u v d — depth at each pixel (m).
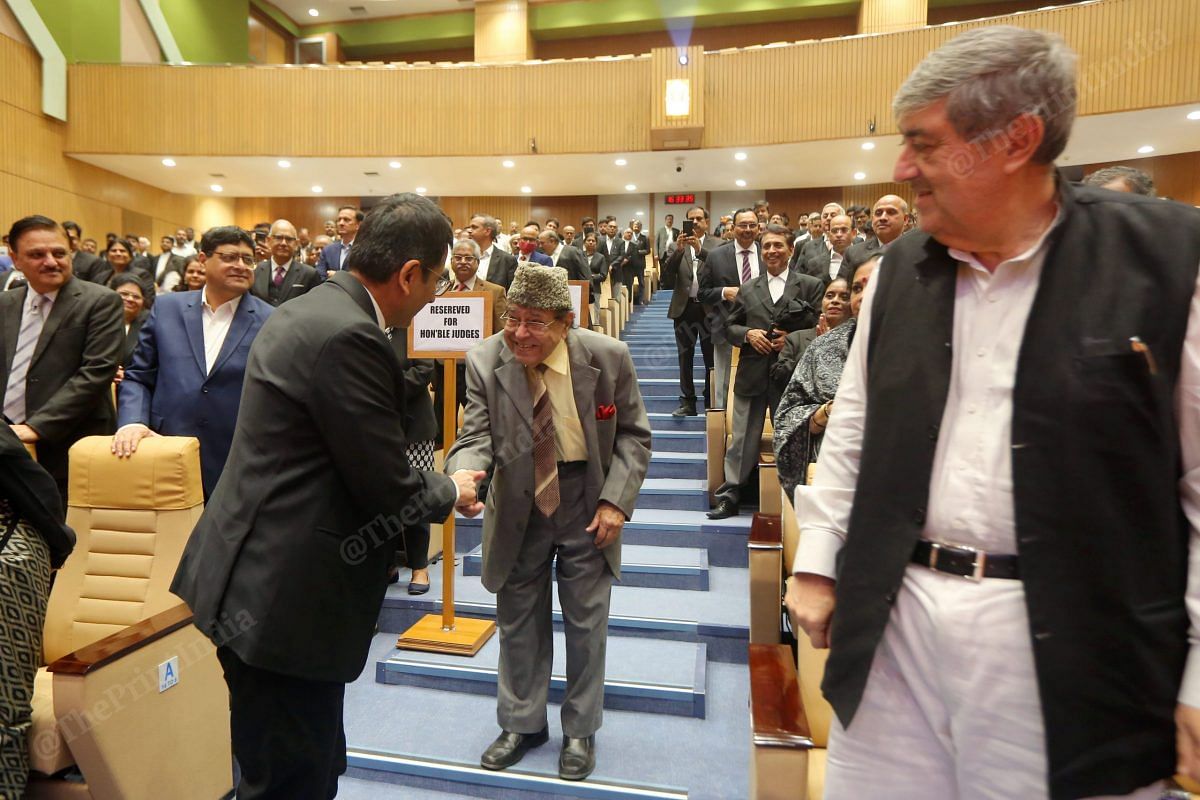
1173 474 0.79
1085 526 0.79
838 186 13.71
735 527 3.73
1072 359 0.81
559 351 2.08
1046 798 0.82
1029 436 0.82
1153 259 0.80
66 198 11.73
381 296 1.46
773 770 1.44
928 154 0.87
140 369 2.67
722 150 11.04
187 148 11.63
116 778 1.77
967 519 0.88
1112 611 0.78
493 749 2.20
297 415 1.30
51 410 2.70
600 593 2.18
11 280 5.39
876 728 0.96
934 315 0.93
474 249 3.86
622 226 14.59
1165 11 8.54
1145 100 8.71
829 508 1.05
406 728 2.46
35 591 1.76
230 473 1.36
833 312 2.87
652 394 6.16
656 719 2.52
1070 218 0.87
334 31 16.28
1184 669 0.78
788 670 1.75
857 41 10.17
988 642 0.84
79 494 2.18
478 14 15.10
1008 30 0.84
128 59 12.47
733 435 3.96
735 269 4.71
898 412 0.93
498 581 2.11
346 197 15.03
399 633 3.25
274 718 1.33
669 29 14.92
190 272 4.47
